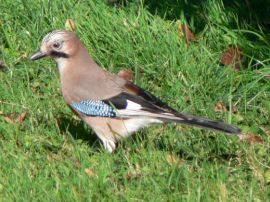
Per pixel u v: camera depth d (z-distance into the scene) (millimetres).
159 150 11797
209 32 14523
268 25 15062
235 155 11781
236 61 14023
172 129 12281
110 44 14273
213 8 14984
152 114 11570
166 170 11180
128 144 11828
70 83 12047
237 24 14672
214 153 11867
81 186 10789
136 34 14375
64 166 11305
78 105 11984
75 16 14758
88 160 11531
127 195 10664
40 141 12047
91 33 14461
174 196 10547
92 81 11953
